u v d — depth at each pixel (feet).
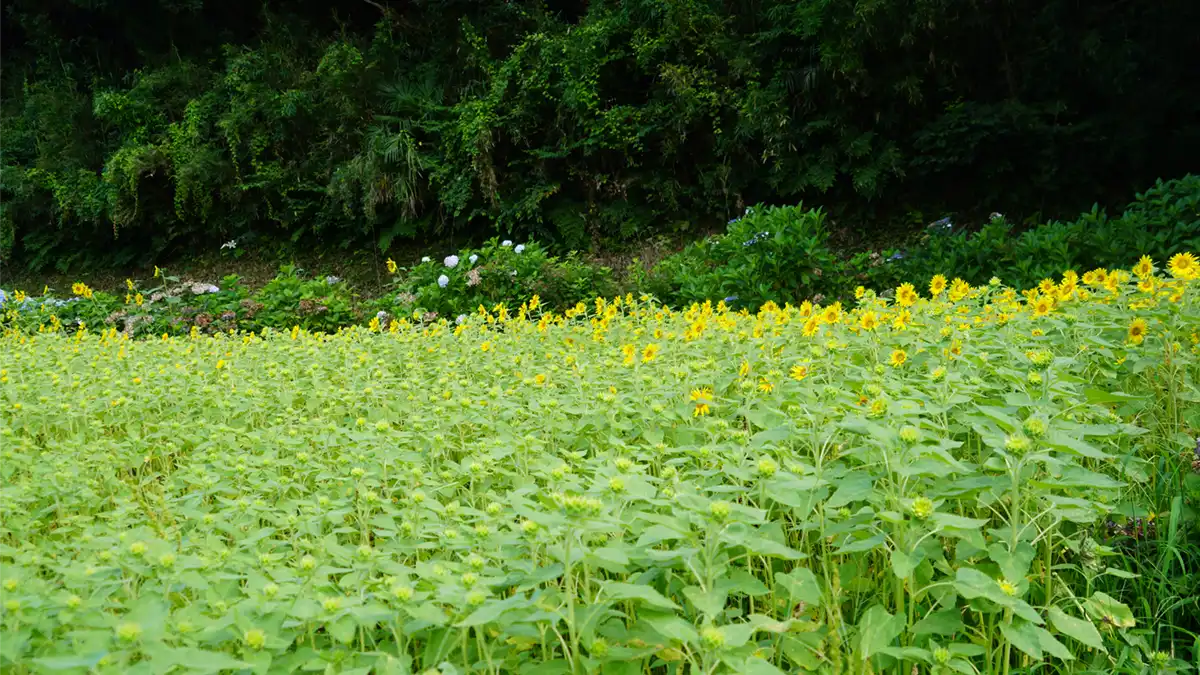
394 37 45.32
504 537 5.67
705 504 5.09
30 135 47.75
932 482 6.40
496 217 36.81
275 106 41.01
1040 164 30.27
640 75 36.01
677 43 34.63
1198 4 27.91
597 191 36.42
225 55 46.19
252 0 49.06
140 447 9.49
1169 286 10.63
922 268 22.70
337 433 8.69
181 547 5.94
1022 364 8.82
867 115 32.68
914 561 4.98
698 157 35.40
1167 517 7.03
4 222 44.27
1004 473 6.07
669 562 5.41
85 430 10.77
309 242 40.98
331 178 39.24
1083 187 30.53
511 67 36.70
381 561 5.45
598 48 35.55
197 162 40.68
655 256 33.99
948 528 5.41
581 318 22.81
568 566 4.68
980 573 4.97
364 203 37.55
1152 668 5.72
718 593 4.73
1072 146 30.04
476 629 4.69
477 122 36.06
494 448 7.58
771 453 6.95
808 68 32.48
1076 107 30.99
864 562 6.27
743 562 6.30
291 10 48.49
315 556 6.17
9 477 8.54
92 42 50.70
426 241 39.14
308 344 16.47
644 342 13.20
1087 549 6.19
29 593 4.99
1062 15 30.19
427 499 6.17
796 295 23.16
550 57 36.35
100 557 5.43
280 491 7.77
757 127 32.78
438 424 9.11
